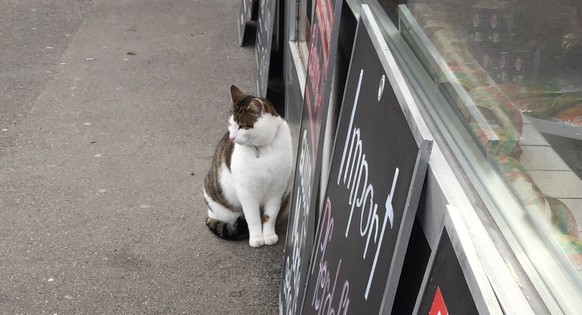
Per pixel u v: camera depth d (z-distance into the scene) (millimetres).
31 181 4641
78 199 4441
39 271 3754
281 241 4059
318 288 2262
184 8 8242
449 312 1295
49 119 5547
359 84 2115
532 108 1675
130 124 5477
